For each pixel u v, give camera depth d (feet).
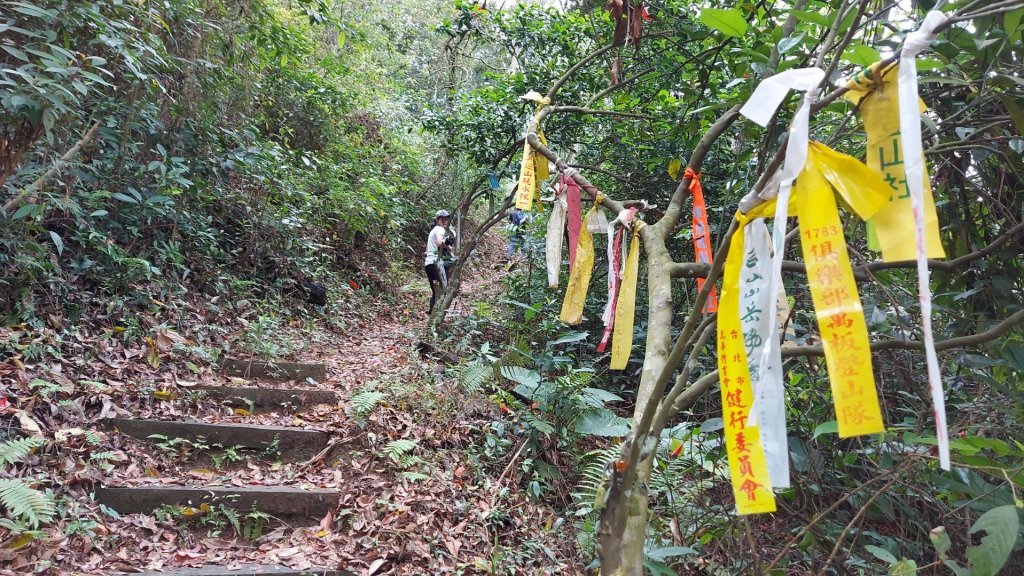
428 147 36.32
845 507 6.75
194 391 11.74
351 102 27.66
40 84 8.55
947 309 5.96
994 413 5.84
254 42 18.15
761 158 7.22
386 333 21.17
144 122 13.46
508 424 12.71
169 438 10.39
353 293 23.32
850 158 3.27
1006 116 5.41
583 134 17.87
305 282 20.04
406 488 10.32
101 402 10.39
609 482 4.52
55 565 7.45
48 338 10.87
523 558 9.70
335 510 9.70
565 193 8.16
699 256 6.67
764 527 6.77
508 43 17.69
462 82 36.45
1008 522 3.92
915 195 2.81
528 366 14.47
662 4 12.06
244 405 12.22
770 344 3.27
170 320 13.74
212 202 17.98
